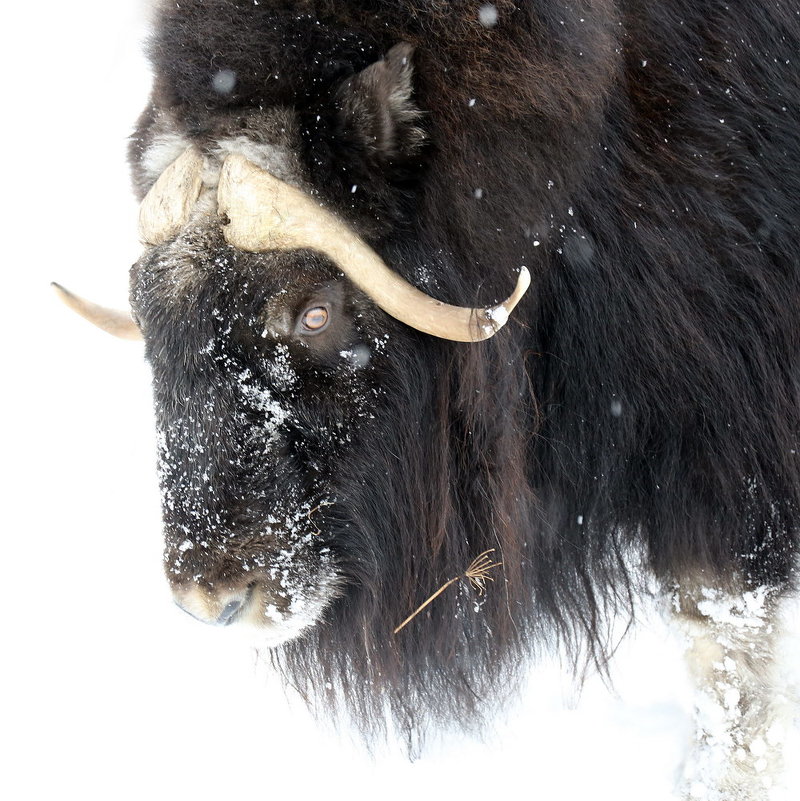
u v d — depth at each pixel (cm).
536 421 407
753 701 461
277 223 324
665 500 423
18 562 662
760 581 434
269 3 340
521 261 364
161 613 620
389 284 336
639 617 517
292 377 339
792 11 421
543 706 536
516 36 343
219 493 331
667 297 394
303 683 442
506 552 398
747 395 412
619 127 388
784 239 409
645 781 480
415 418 366
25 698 552
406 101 337
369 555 364
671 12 396
